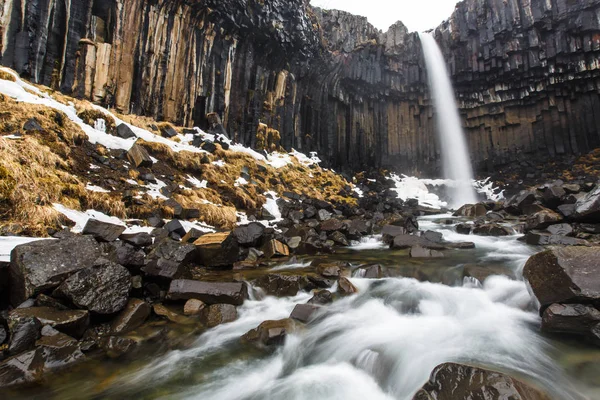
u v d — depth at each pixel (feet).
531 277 16.34
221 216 36.06
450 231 40.88
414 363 12.29
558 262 14.93
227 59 64.75
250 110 69.41
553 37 85.61
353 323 16.33
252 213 42.01
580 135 87.56
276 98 76.38
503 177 89.35
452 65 98.22
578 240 27.04
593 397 10.05
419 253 27.76
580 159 83.51
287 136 78.38
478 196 84.07
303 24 76.43
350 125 96.94
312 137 86.12
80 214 24.90
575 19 82.38
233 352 14.28
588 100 87.51
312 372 13.21
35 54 39.37
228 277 22.44
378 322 16.30
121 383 12.05
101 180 30.60
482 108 99.19
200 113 60.39
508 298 17.80
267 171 56.75
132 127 42.73
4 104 29.50
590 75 84.74
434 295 18.88
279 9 71.26
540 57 86.99
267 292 20.36
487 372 9.50
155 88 52.70
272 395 11.67
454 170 99.81
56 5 42.01
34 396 11.07
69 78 42.63
